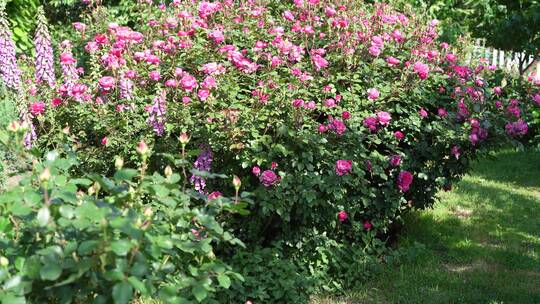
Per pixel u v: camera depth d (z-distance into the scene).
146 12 6.18
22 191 2.29
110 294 2.12
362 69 4.71
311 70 4.68
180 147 4.26
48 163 2.42
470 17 10.53
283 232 4.37
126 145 4.35
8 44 5.56
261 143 4.11
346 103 4.55
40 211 2.06
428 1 9.73
